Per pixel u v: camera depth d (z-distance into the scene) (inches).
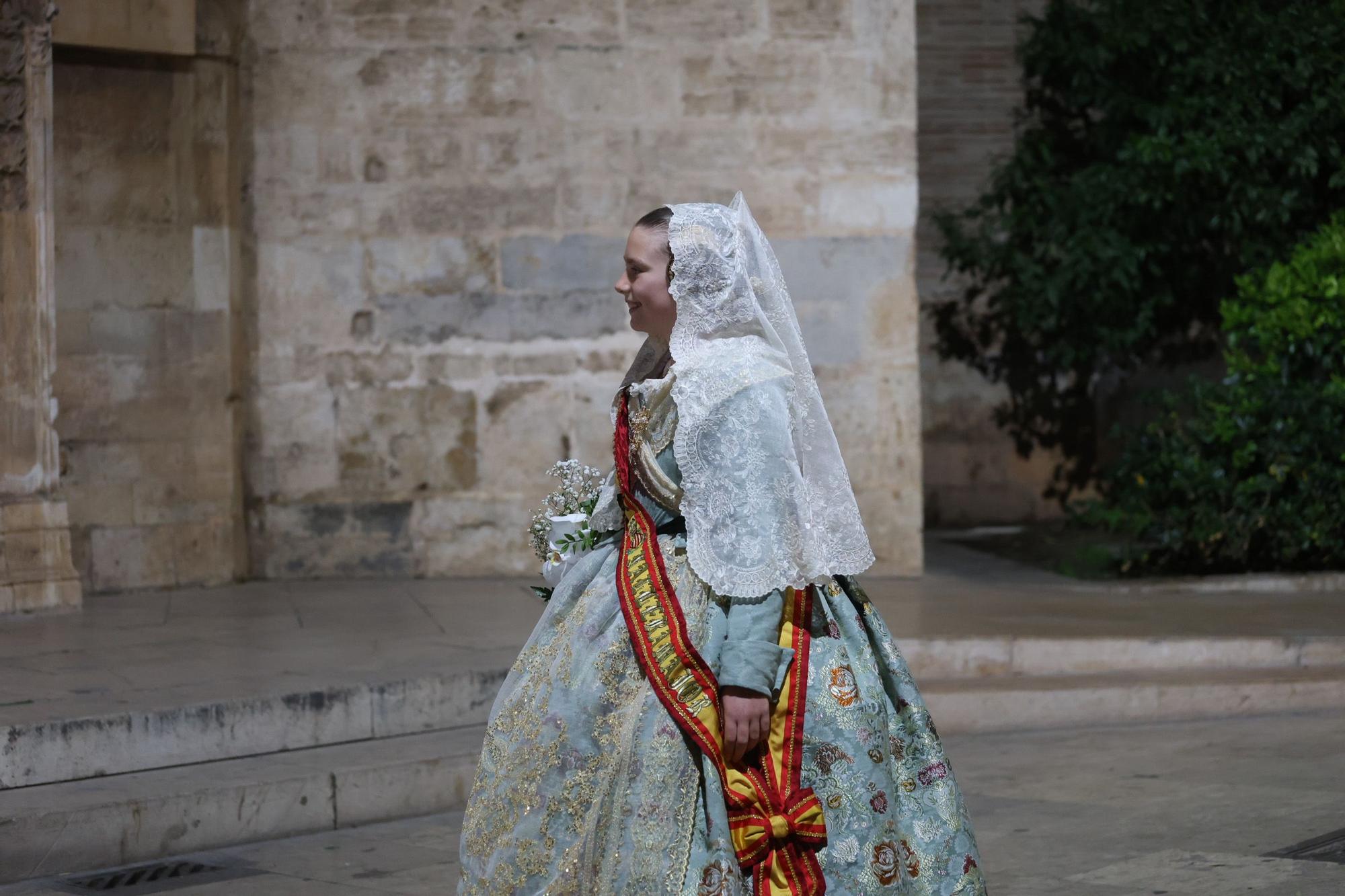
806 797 113.8
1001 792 208.4
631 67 345.1
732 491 114.4
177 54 332.5
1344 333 346.9
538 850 116.3
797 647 117.2
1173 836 182.1
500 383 346.9
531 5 343.9
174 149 335.9
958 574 359.9
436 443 346.9
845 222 346.3
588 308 347.3
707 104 345.7
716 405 115.6
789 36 344.8
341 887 171.0
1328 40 392.2
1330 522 336.5
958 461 449.7
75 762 191.2
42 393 296.8
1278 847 174.6
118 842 180.1
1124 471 357.1
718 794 112.4
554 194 346.0
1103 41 417.1
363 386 345.4
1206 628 273.7
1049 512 449.7
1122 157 405.7
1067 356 434.0
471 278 346.0
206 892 169.5
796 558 114.2
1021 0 442.9
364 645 253.1
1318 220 412.5
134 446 331.3
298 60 342.3
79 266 324.8
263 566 345.1
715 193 346.6
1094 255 413.4
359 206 344.5
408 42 343.3
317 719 212.1
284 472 344.8
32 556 293.7
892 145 346.0
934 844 118.5
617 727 116.5
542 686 120.6
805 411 120.3
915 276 382.0
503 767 120.2
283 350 344.8
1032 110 444.8
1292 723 242.1
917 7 441.7
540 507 346.6
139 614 292.7
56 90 321.4
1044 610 297.6
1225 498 338.6
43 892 169.3
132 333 331.3
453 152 345.1
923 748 120.9
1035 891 163.0
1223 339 427.8
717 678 114.7
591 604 121.7
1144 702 247.9
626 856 112.7
